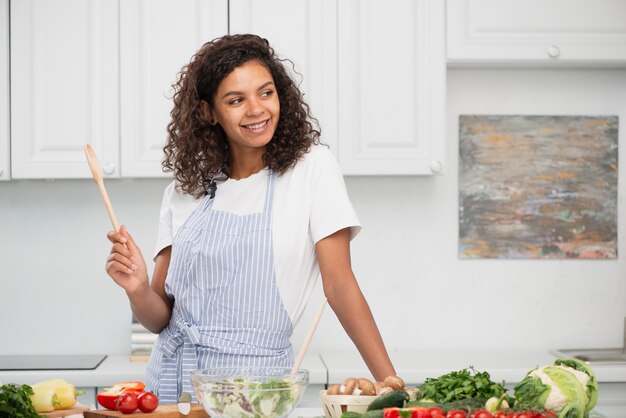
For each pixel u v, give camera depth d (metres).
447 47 2.91
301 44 2.88
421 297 3.25
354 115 2.89
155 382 1.86
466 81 3.24
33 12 2.87
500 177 3.25
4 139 2.88
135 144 2.88
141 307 1.80
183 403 1.42
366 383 1.43
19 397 1.35
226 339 1.80
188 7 2.87
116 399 1.45
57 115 2.88
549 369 1.38
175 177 1.94
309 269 1.85
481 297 3.26
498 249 3.26
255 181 1.88
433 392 1.40
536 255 3.27
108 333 3.24
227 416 1.33
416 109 2.90
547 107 3.26
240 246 1.81
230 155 1.93
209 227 1.86
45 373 2.78
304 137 1.87
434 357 3.08
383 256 3.24
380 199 3.24
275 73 1.85
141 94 2.88
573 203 3.27
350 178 3.23
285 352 1.84
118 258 1.71
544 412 1.28
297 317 1.85
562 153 3.26
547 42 2.93
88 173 2.89
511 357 3.08
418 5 2.89
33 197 3.22
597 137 3.27
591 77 3.26
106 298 3.23
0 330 3.22
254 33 2.87
